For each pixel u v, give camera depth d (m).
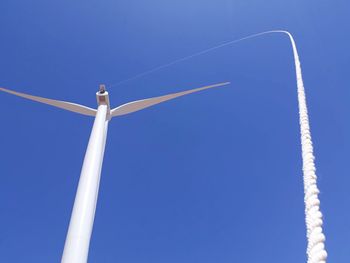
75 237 12.43
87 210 13.42
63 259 11.95
